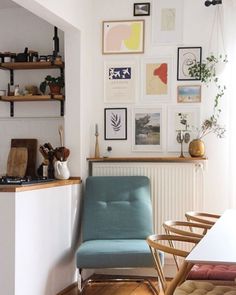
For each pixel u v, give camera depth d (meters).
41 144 4.99
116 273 4.79
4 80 5.04
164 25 4.78
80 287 3.87
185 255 2.35
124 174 4.72
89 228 4.34
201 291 2.37
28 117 5.01
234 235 2.39
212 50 4.66
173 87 4.77
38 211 3.60
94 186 4.50
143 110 4.83
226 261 1.80
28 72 5.00
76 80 4.57
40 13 3.97
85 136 4.72
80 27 4.54
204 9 4.69
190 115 4.73
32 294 3.51
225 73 4.63
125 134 4.86
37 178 4.30
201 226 3.27
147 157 4.70
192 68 4.71
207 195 4.65
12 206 3.21
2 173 5.07
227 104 4.62
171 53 4.77
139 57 4.83
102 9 4.90
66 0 4.20
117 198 4.46
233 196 4.52
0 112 5.06
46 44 4.96
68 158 4.58
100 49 4.90
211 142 4.66
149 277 4.70
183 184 4.59
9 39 5.04
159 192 4.63
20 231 3.29
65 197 4.18
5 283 3.23
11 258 3.22
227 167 4.61
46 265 3.77
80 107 4.57
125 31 4.85
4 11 5.05
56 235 3.99
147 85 4.82
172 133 4.77
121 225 4.34
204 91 4.70
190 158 4.57
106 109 4.89
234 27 4.56
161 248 2.46
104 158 4.75
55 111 4.94
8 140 5.07
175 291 2.36
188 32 4.73
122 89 4.87
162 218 4.62
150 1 4.80
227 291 2.37
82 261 3.77
